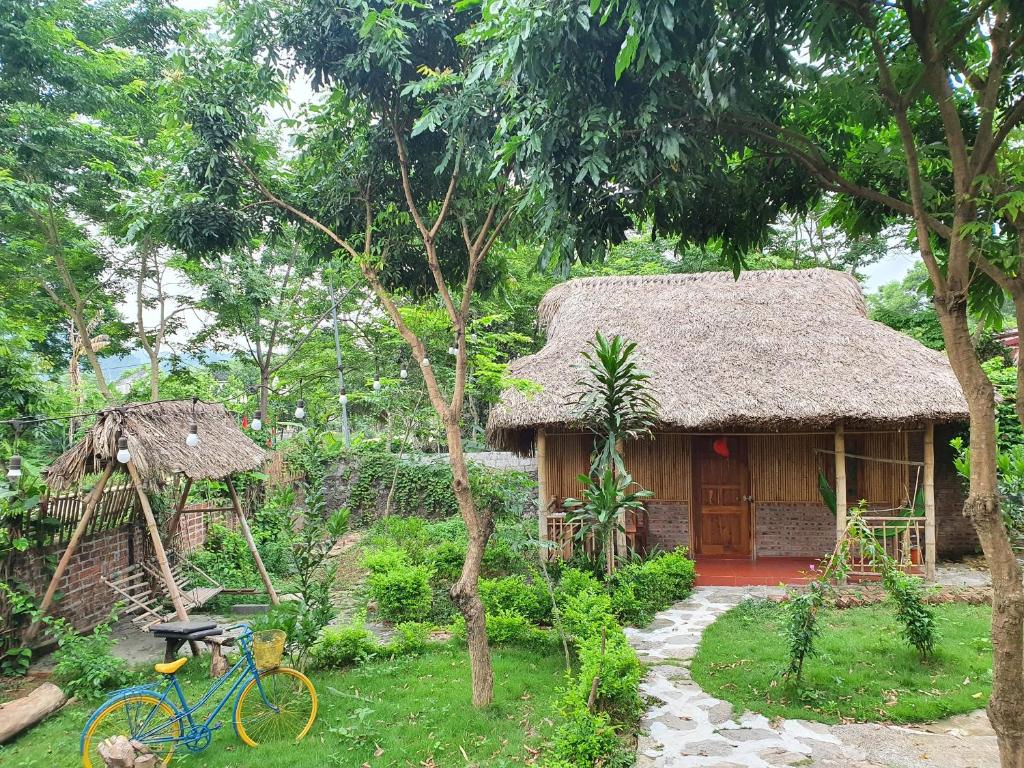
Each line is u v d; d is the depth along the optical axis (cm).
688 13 343
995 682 354
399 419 1627
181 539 1045
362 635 636
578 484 1073
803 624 556
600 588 757
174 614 736
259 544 1127
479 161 512
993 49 375
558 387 969
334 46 540
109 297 1474
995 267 390
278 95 604
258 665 487
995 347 1279
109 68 1173
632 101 404
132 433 669
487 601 727
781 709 523
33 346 1448
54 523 722
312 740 478
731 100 375
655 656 651
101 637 615
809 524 1055
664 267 2048
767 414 887
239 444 863
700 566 1007
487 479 828
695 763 445
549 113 396
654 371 970
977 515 360
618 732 490
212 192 617
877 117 443
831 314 1064
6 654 633
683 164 409
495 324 1703
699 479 1082
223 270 1505
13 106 1055
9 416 816
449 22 559
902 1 372
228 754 460
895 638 661
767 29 364
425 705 524
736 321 1061
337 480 1484
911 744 465
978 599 794
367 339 1845
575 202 430
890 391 905
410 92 534
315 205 662
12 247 1182
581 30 374
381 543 1077
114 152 1138
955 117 376
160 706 450
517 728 489
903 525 934
